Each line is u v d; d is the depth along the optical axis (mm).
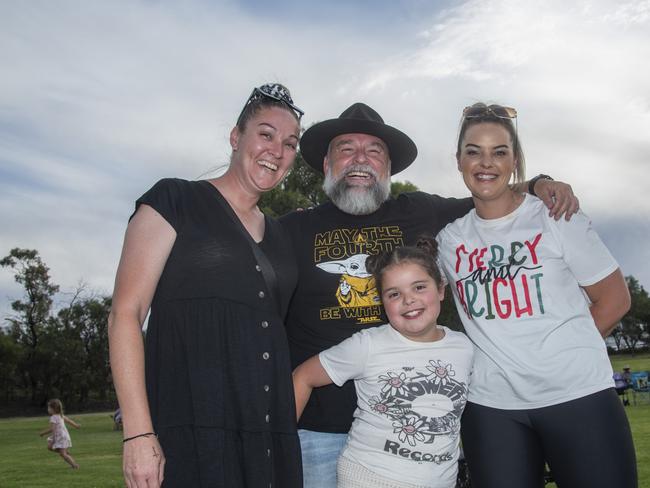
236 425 2879
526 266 3500
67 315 68875
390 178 4609
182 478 2732
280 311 3277
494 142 3635
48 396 66625
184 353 2881
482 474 3506
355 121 4324
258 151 3291
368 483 3432
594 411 3295
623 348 104562
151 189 3049
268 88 3424
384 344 3615
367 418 3564
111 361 2670
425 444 3414
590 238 3508
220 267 2984
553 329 3408
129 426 2582
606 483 3227
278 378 3078
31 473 12367
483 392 3570
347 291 4051
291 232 4285
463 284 3686
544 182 3721
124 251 2895
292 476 2998
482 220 3754
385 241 4207
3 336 66688
